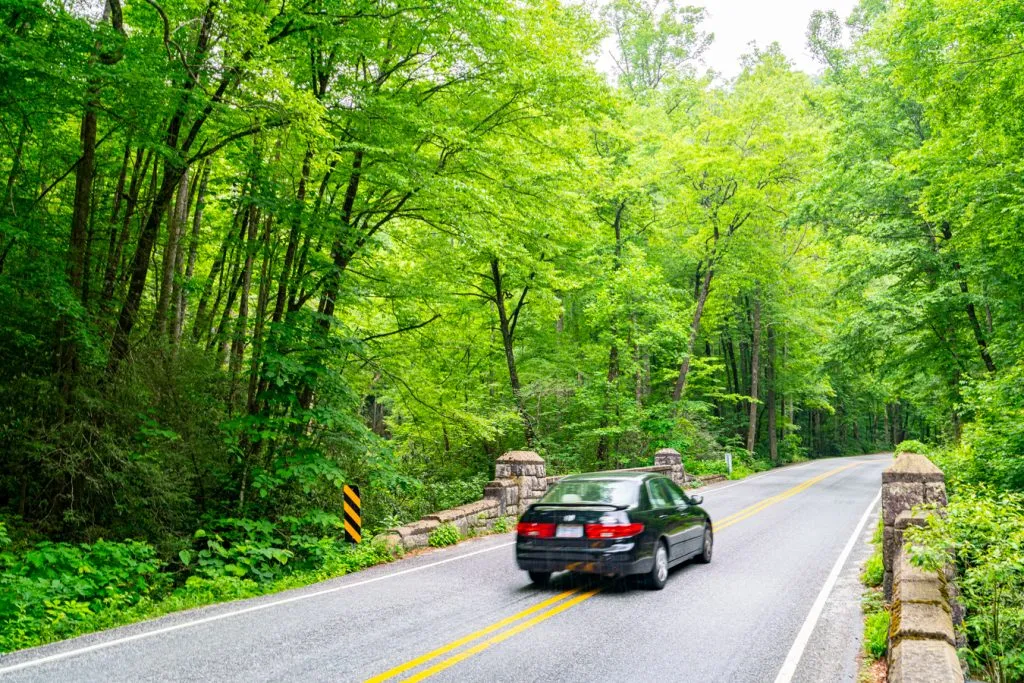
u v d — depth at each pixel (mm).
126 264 13250
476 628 6785
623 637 6434
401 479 13422
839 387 52000
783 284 36000
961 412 17734
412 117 12188
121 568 9070
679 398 31109
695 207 30500
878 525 12992
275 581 9820
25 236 9820
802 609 7516
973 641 6625
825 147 28141
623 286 24547
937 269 21578
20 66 8398
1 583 7824
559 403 25812
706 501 19469
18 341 9805
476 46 12977
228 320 13141
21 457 9836
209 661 5766
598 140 26078
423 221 15727
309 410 12070
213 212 16500
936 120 15867
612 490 9000
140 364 11312
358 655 5906
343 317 17953
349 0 11680
